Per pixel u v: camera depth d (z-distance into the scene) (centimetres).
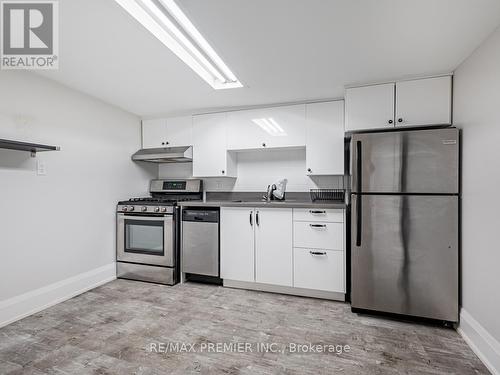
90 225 288
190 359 171
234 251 288
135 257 314
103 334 199
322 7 141
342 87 256
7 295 213
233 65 211
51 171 247
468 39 172
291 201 312
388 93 240
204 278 311
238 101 300
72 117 267
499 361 153
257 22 155
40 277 238
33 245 232
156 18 156
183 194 377
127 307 244
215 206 293
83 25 159
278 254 272
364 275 229
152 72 225
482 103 175
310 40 174
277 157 343
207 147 336
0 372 159
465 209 198
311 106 295
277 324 215
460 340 193
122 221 320
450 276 206
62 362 168
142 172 371
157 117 361
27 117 227
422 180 211
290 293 274
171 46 186
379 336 198
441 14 146
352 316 229
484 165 172
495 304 159
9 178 215
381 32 164
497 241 158
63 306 245
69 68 218
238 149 326
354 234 232
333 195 319
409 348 183
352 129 250
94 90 269
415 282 215
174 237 303
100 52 192
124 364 166
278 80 240
